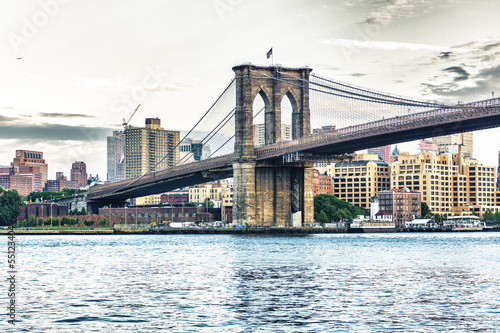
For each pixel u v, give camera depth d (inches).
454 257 5049.2
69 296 2938.0
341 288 3161.9
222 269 4052.7
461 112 6717.5
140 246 6747.1
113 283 3371.1
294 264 4382.4
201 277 3617.1
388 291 3065.9
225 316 2485.2
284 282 3388.3
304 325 2333.9
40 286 3270.2
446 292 3038.9
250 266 4244.6
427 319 2427.4
